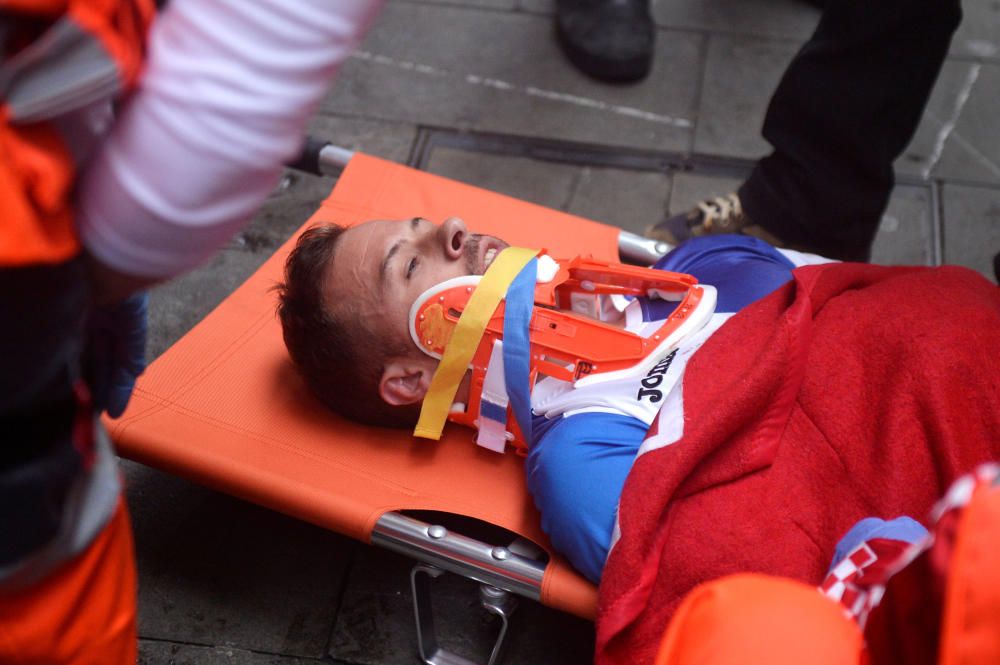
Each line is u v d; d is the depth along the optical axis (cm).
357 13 60
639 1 257
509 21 270
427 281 139
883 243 218
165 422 147
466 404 147
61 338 64
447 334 139
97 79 57
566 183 231
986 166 234
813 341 131
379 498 140
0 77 55
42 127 58
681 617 58
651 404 134
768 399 122
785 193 187
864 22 160
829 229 186
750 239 162
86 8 55
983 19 270
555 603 129
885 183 180
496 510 141
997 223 222
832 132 173
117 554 81
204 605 156
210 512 167
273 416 152
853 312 133
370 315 140
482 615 155
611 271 145
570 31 257
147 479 170
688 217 204
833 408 125
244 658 150
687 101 250
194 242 64
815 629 55
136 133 60
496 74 256
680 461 119
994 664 45
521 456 148
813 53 169
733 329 134
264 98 59
